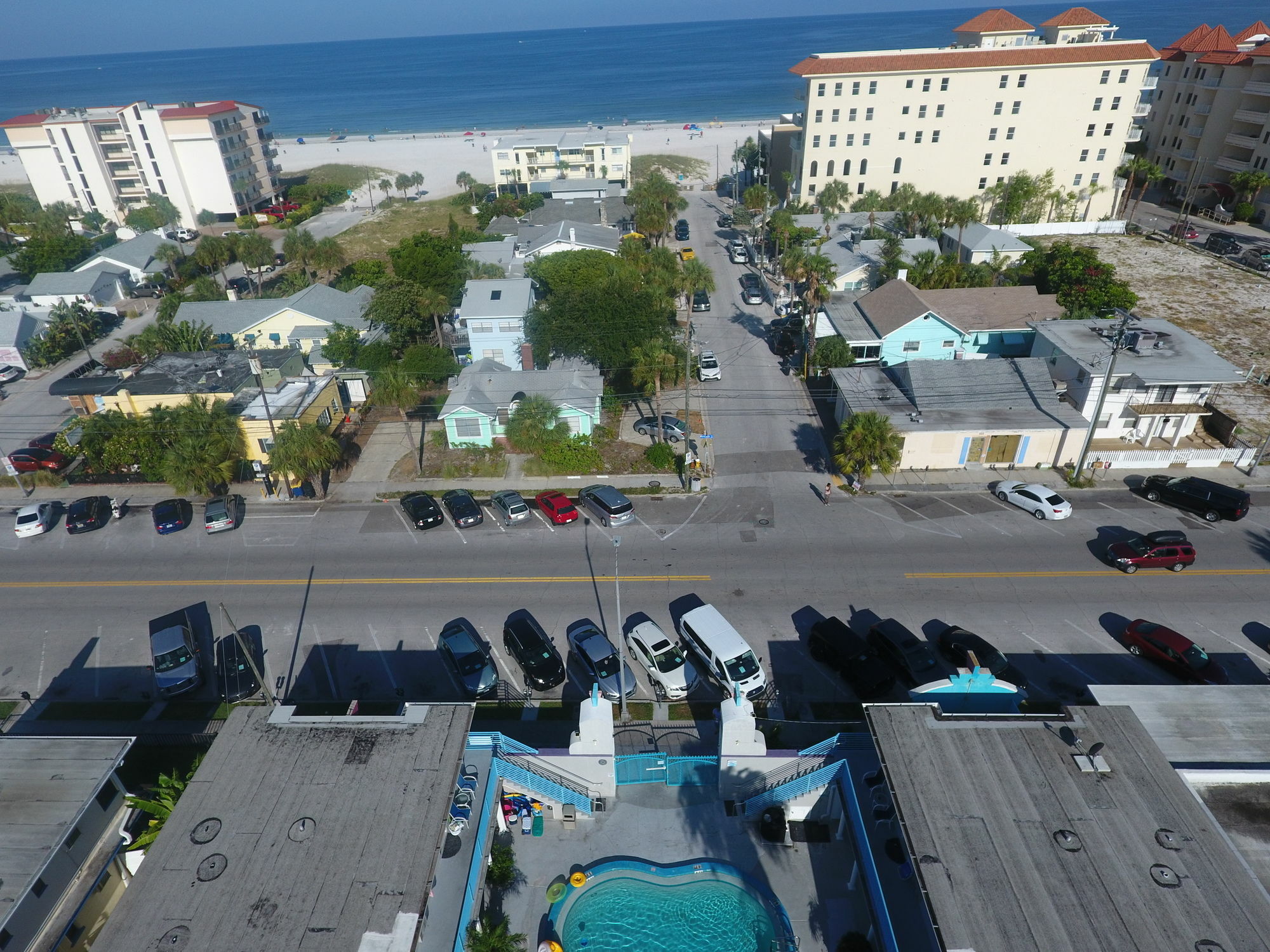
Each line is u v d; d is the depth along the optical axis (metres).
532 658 30.44
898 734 21.59
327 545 39.88
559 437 46.22
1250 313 64.81
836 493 42.72
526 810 24.59
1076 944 16.28
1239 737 22.56
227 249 83.81
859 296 63.94
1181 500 39.69
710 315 70.75
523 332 57.78
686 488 43.59
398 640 33.06
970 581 35.38
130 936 16.94
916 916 19.88
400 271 69.75
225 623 34.41
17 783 21.17
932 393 45.84
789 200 101.44
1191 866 17.91
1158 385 43.47
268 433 45.78
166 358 55.94
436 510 41.03
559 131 192.12
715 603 34.56
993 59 89.06
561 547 39.00
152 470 45.56
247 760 21.25
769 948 21.00
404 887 17.86
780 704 29.06
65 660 32.66
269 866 18.36
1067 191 96.00
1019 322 54.16
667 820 24.55
